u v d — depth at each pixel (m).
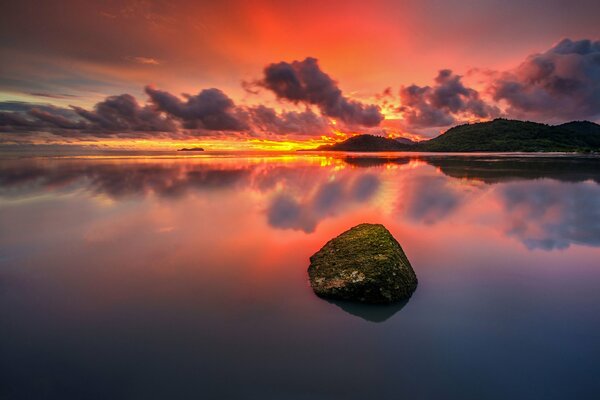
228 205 15.16
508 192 18.91
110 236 10.29
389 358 4.94
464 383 4.48
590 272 7.82
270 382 4.48
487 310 6.21
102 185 20.69
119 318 5.85
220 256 8.74
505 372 4.66
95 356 4.91
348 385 4.45
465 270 7.95
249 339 5.33
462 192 19.00
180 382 4.46
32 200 15.74
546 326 5.71
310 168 36.41
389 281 6.42
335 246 8.00
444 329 5.63
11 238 10.03
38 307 6.20
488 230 11.25
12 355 4.91
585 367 4.74
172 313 6.02
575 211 13.95
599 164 40.41
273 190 19.66
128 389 4.34
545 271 7.88
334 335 5.46
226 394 4.28
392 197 17.44
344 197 17.45
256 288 6.97
